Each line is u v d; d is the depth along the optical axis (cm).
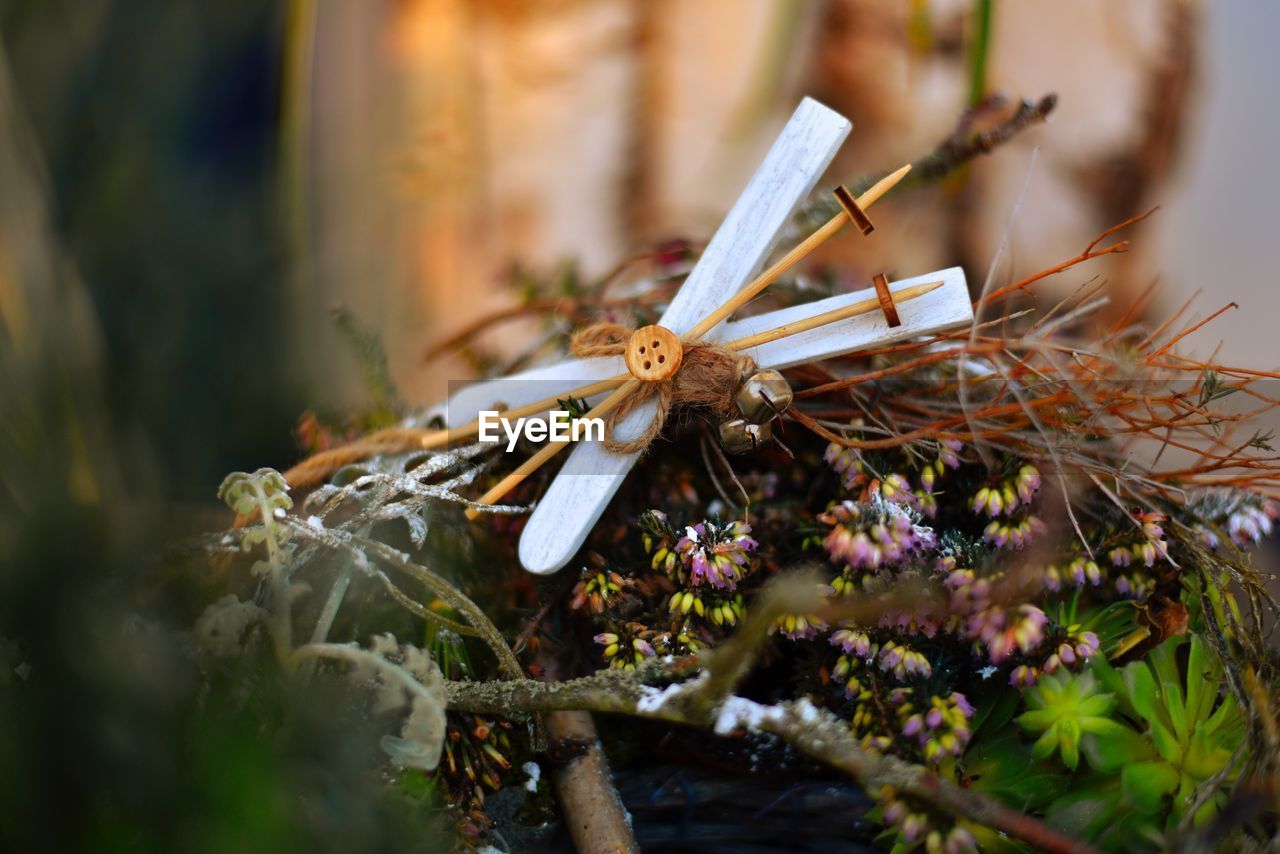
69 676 34
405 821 40
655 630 47
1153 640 47
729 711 42
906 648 44
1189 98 62
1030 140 62
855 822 45
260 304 54
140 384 41
